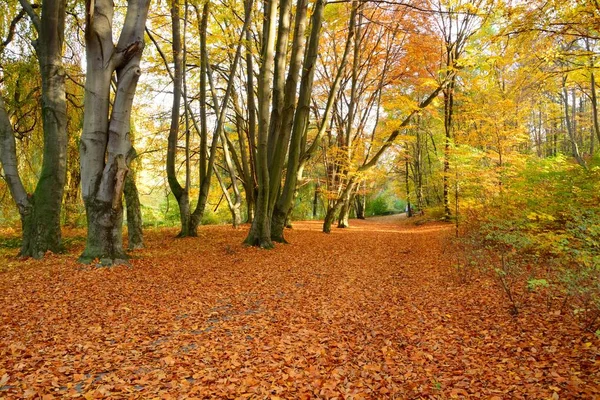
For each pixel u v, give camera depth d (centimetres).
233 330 599
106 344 525
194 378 438
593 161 1170
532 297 714
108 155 962
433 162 3281
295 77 1399
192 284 866
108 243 997
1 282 812
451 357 500
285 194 1602
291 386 422
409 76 2367
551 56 942
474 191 1449
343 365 480
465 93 2208
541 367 447
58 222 1157
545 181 1138
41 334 548
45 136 1143
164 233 1978
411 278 982
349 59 2575
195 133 2494
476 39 2050
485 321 625
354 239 1894
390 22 2216
